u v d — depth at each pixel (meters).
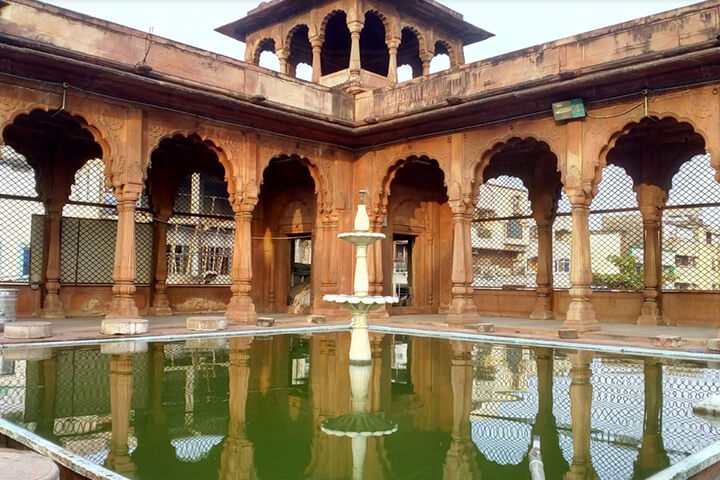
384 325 8.18
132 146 7.01
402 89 8.69
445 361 5.00
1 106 6.14
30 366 4.46
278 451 2.54
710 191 7.81
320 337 6.71
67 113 6.63
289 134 8.63
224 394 3.66
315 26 9.80
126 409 3.24
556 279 9.26
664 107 6.29
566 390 3.80
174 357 5.02
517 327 7.30
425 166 10.49
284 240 10.68
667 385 3.95
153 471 2.25
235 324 7.65
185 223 9.92
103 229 9.04
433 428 2.91
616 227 8.72
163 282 9.43
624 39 6.50
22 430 2.76
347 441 2.69
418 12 10.12
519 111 7.40
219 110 7.75
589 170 6.81
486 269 10.21
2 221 8.12
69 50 6.29
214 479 2.16
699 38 5.95
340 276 9.08
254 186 8.19
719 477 2.39
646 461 2.37
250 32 10.98
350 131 8.94
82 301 8.78
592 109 6.82
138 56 7.05
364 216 5.12
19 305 8.22
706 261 7.83
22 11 6.20
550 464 2.34
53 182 8.48
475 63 7.83
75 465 2.24
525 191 9.74
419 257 10.62
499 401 3.51
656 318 8.03
